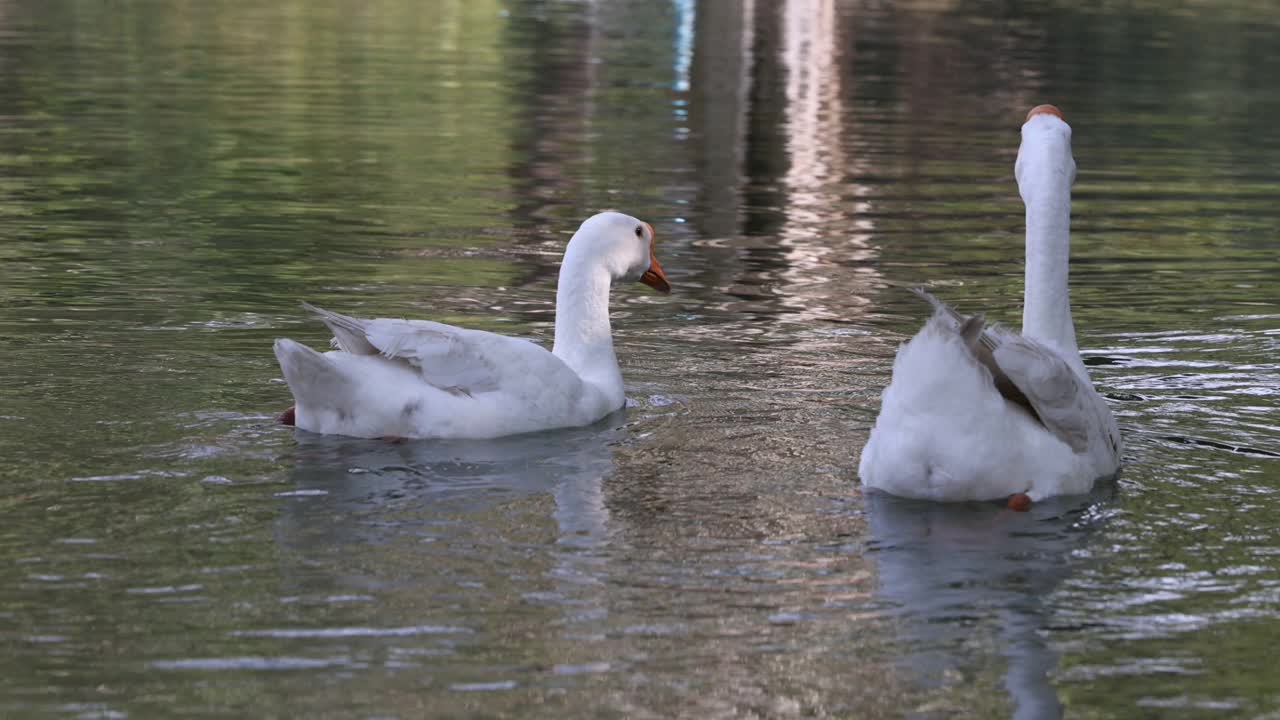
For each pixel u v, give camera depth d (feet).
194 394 34.78
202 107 86.22
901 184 70.44
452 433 31.96
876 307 46.96
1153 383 38.60
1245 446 32.63
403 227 58.08
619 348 41.29
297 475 29.22
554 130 82.48
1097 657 21.48
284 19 134.21
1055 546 25.98
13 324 41.24
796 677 20.62
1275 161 78.28
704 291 49.01
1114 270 53.62
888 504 28.09
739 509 27.78
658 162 73.72
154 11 135.54
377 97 92.43
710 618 22.53
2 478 28.32
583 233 36.09
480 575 24.12
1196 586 24.25
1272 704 20.04
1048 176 32.35
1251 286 51.19
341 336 33.04
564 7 151.53
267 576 23.85
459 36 126.62
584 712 19.43
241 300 45.39
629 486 29.07
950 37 133.49
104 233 55.16
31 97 87.20
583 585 23.76
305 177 67.92
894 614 22.88
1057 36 135.95
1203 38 136.15
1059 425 28.68
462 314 44.91
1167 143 83.51
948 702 20.01
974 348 28.27
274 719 19.04
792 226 60.49
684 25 138.92
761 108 92.58
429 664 20.74
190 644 21.25
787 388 37.17
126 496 27.55
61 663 20.58
